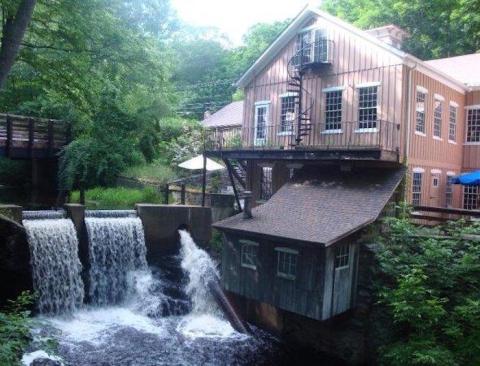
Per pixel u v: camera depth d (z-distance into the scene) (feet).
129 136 88.02
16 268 48.01
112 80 51.13
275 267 44.29
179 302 54.70
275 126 62.13
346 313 43.75
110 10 48.14
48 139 76.64
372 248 42.80
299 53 61.31
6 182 91.45
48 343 27.02
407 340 38.58
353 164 51.49
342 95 57.00
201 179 83.66
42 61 45.85
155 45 59.98
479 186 69.05
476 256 38.40
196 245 65.05
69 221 53.57
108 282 55.67
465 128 71.46
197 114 163.32
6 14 36.27
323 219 44.62
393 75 52.19
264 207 51.42
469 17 83.56
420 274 38.60
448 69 77.20
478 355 34.12
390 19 118.73
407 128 52.65
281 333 48.60
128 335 46.26
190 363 41.42
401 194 50.31
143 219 59.98
